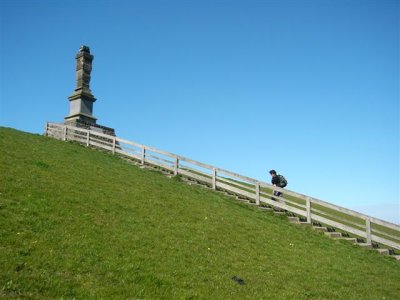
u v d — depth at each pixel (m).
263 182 24.58
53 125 34.84
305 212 22.95
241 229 17.70
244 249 15.22
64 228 12.17
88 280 9.66
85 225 12.84
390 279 15.89
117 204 16.00
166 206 17.84
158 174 25.95
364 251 20.05
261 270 13.45
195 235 15.12
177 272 11.34
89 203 15.06
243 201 24.84
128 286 9.82
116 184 19.16
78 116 36.09
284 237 18.47
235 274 12.46
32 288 8.67
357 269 16.33
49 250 10.51
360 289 13.91
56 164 19.70
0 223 11.16
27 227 11.48
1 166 16.44
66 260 10.26
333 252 18.09
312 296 12.21
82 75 37.62
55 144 26.52
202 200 21.16
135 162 28.52
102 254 11.20
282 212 24.36
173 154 27.27
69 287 9.13
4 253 9.70
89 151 27.81
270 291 11.73
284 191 23.84
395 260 19.64
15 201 13.05
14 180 15.05
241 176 25.34
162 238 13.82
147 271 10.92
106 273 10.26
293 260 15.45
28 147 22.20
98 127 37.03
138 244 12.65
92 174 19.81
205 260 12.92
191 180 27.25
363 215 21.42
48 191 14.91
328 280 14.13
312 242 19.00
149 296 9.59
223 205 21.53
